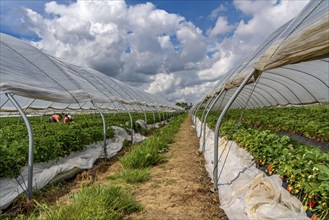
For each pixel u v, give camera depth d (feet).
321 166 11.07
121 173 23.21
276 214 10.65
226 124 33.12
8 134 27.61
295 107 63.21
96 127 35.68
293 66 20.68
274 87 34.55
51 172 20.35
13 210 15.84
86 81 32.65
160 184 20.75
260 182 13.33
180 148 37.01
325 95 26.53
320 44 8.25
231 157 22.18
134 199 17.53
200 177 22.35
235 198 14.89
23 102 44.37
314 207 10.25
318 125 26.45
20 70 19.54
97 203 13.85
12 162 17.13
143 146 30.60
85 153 27.17
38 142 21.99
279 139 18.90
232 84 18.78
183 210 15.96
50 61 24.00
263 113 49.11
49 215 12.89
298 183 11.38
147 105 63.77
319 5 9.37
